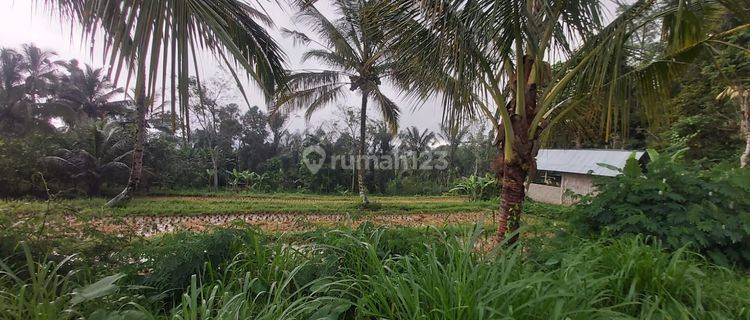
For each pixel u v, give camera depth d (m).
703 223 2.94
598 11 2.85
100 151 13.29
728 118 9.16
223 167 21.44
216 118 21.86
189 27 1.84
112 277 1.61
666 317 1.54
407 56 3.15
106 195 13.30
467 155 25.06
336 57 10.84
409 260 1.86
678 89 9.67
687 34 3.24
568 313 1.44
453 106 3.16
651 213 3.20
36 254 2.04
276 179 21.45
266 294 2.00
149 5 1.67
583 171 13.72
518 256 1.96
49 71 19.81
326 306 1.66
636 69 3.52
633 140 13.09
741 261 3.03
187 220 8.46
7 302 1.54
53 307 1.42
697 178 3.38
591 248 2.34
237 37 3.04
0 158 11.16
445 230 2.55
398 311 1.55
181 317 1.53
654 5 3.08
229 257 2.34
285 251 2.34
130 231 2.56
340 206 12.02
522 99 3.50
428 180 22.98
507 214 3.53
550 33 3.24
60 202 2.68
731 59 6.81
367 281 1.85
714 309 1.82
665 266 2.07
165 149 16.39
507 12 2.72
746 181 3.09
